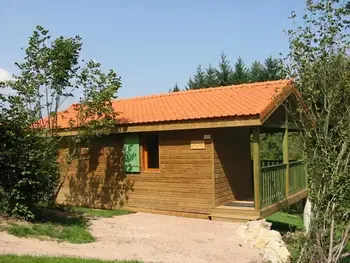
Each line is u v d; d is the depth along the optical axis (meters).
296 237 8.52
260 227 10.09
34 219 10.91
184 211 13.24
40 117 13.27
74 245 8.93
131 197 14.45
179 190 13.39
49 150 11.46
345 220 7.25
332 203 7.18
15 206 10.26
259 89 14.69
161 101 16.56
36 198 10.69
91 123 13.70
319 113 7.39
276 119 13.95
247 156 15.63
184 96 16.52
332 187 7.05
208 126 12.23
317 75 7.43
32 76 13.30
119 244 9.42
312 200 7.42
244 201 13.76
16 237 8.77
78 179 15.88
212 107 13.12
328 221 7.25
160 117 13.46
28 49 13.27
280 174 14.16
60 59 13.37
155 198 13.89
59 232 9.79
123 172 14.69
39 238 9.05
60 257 7.43
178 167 13.45
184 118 12.61
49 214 12.07
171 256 8.53
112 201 14.94
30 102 13.16
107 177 15.10
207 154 12.90
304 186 17.28
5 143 10.47
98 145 15.38
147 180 14.12
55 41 13.45
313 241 7.47
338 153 7.21
